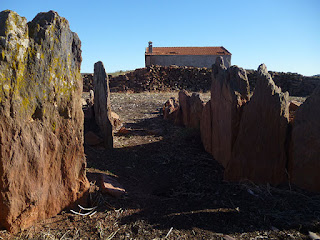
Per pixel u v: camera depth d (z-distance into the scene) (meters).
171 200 4.12
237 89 5.27
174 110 11.38
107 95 6.70
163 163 6.16
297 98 18.66
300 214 3.61
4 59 2.75
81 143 3.51
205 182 4.99
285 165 4.56
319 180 4.22
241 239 3.11
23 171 2.95
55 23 3.13
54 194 3.31
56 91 3.18
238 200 4.08
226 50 33.56
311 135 4.27
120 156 6.35
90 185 3.91
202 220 3.48
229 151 5.36
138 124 10.61
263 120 4.54
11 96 2.82
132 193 4.20
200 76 23.89
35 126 3.03
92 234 3.04
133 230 3.18
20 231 2.96
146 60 31.50
